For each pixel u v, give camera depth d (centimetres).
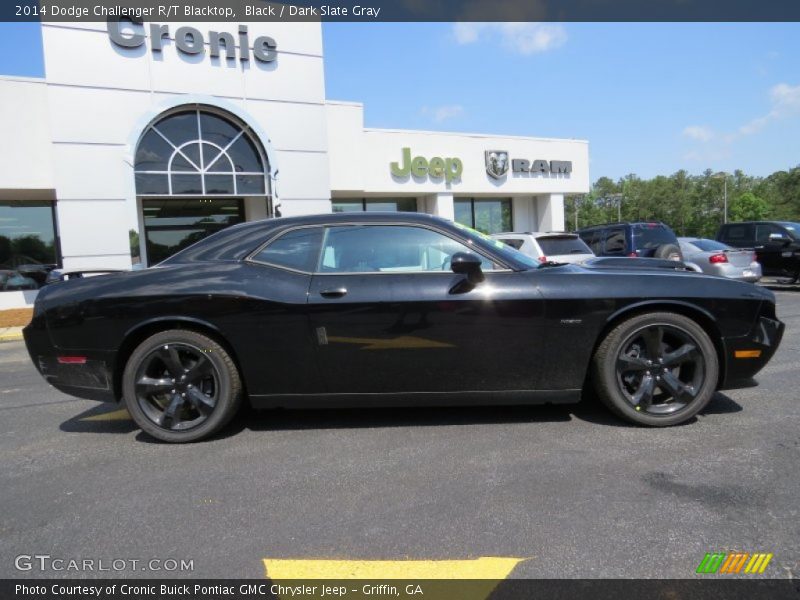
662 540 243
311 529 263
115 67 1325
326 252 388
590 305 367
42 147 1364
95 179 1317
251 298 371
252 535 259
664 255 1156
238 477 325
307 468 335
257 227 405
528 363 373
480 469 324
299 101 1521
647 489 291
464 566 229
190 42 1391
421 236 389
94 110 1311
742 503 272
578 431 379
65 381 390
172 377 384
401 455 350
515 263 384
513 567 227
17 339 1140
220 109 1420
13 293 1438
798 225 1472
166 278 384
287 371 377
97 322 379
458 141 1988
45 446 394
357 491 301
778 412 407
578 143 2225
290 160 1517
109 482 324
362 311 369
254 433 401
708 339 373
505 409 436
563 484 300
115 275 397
